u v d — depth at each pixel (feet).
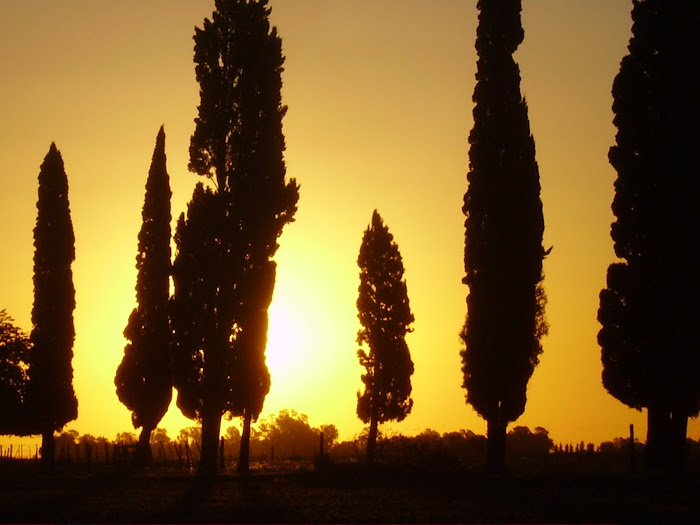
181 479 135.13
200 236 153.79
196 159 157.48
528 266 146.82
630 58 142.92
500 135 150.92
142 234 188.44
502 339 145.07
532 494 111.96
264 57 158.71
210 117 157.69
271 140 157.58
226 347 152.76
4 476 148.97
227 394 151.94
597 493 113.29
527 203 148.66
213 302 153.07
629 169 140.77
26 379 187.11
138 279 187.21
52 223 190.49
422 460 138.72
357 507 101.40
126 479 136.26
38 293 188.85
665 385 134.10
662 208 137.69
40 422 183.83
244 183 155.53
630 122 141.59
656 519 92.58
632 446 130.82
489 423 145.18
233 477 136.05
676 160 137.69
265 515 95.55
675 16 140.56
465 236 151.43
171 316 153.99
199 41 160.04
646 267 137.49
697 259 135.33
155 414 183.93
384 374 192.65
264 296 154.81
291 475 136.46
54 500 109.70
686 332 134.21
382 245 197.06
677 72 139.44
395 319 194.80
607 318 139.54
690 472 131.64
